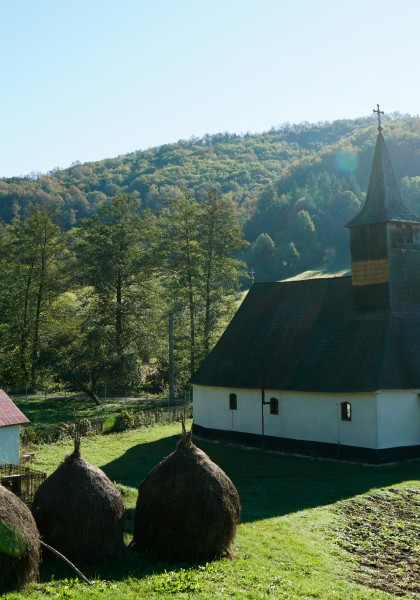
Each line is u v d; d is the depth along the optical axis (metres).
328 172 155.62
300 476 33.09
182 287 65.12
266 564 18.89
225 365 44.41
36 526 17.58
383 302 38.75
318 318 42.16
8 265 72.94
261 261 123.69
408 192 128.50
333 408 37.50
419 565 20.30
